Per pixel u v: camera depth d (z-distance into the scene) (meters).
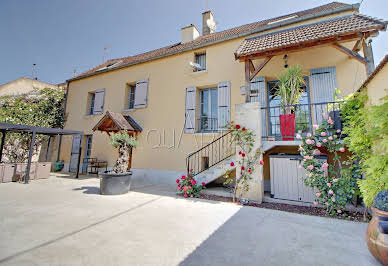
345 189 3.25
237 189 4.39
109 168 8.24
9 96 9.95
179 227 2.75
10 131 7.26
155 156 7.24
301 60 5.32
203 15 9.52
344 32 3.58
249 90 4.56
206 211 3.52
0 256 1.92
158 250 2.09
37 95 10.38
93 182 6.57
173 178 6.70
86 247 2.14
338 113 3.84
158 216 3.22
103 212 3.40
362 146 3.07
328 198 3.40
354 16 4.29
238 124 4.52
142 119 7.79
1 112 8.65
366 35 3.56
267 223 2.92
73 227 2.71
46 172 7.43
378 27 3.37
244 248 2.15
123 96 8.55
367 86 3.32
